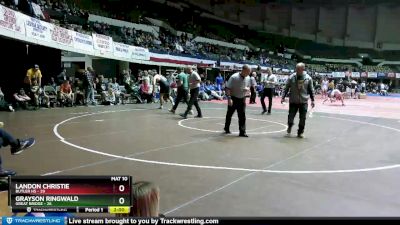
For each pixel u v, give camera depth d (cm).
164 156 756
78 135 998
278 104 2366
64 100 1816
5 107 1574
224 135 1048
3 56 1677
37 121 1262
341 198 510
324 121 1464
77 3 3122
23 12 1570
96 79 2089
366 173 650
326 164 714
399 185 578
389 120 1552
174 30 4156
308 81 1024
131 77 2392
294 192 533
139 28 3488
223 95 2780
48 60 1947
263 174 630
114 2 3738
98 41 2081
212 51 4131
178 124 1270
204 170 650
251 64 3972
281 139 1002
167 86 1836
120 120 1353
